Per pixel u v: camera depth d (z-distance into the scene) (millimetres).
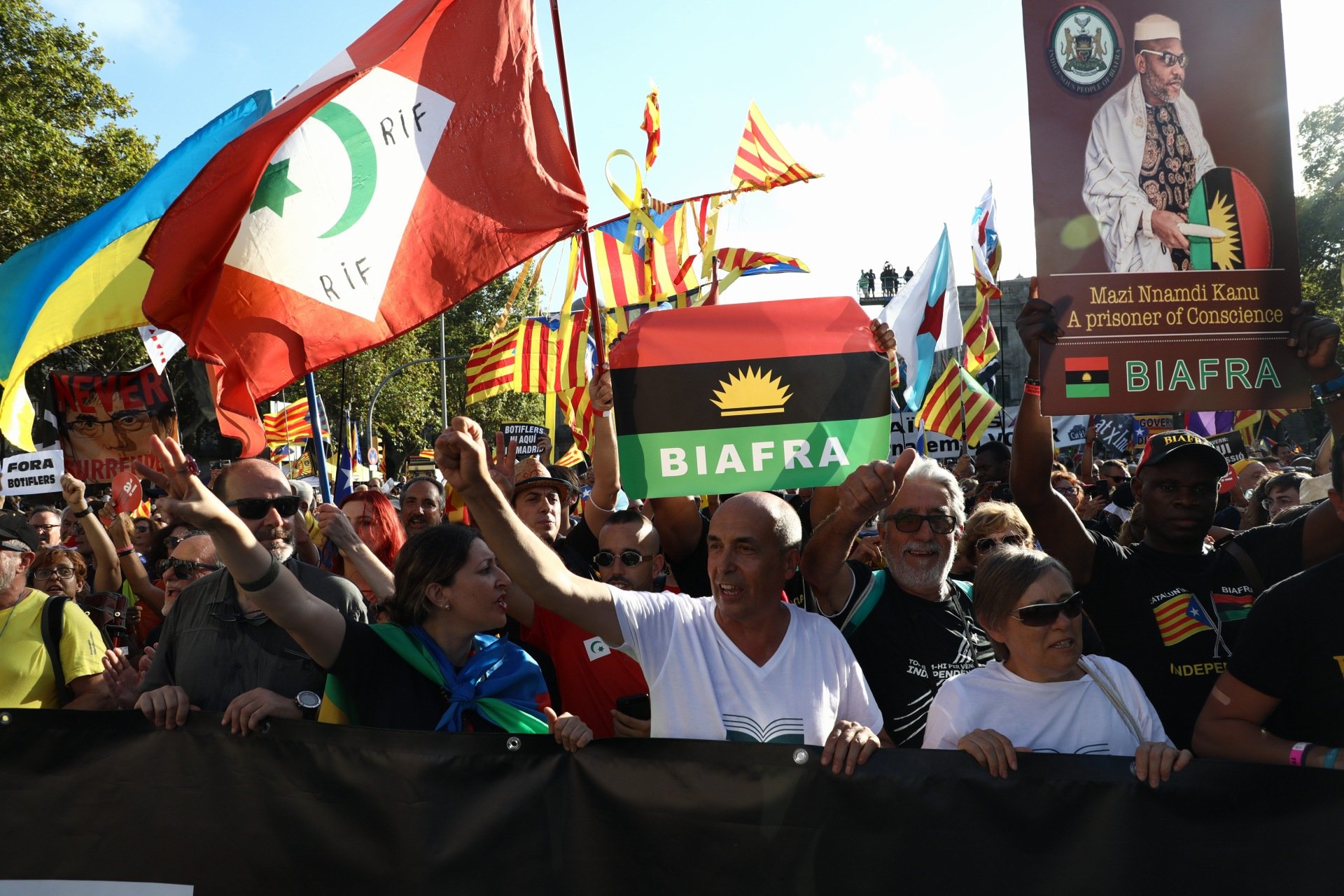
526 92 3893
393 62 3836
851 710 2826
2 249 25172
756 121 8172
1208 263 3084
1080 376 3066
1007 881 2447
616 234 7832
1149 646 3297
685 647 2729
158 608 5641
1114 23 3090
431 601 3057
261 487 3254
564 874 2641
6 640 3502
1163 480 3383
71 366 25469
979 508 4102
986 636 3365
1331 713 2453
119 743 2885
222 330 3629
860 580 3381
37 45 26156
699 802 2582
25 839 2869
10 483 7148
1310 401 3090
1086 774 2436
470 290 3807
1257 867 2359
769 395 3352
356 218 3762
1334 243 37406
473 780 2709
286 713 2871
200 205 3479
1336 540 3217
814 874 2523
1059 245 3084
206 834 2822
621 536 3895
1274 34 3068
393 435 45938
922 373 9008
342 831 2760
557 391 9555
